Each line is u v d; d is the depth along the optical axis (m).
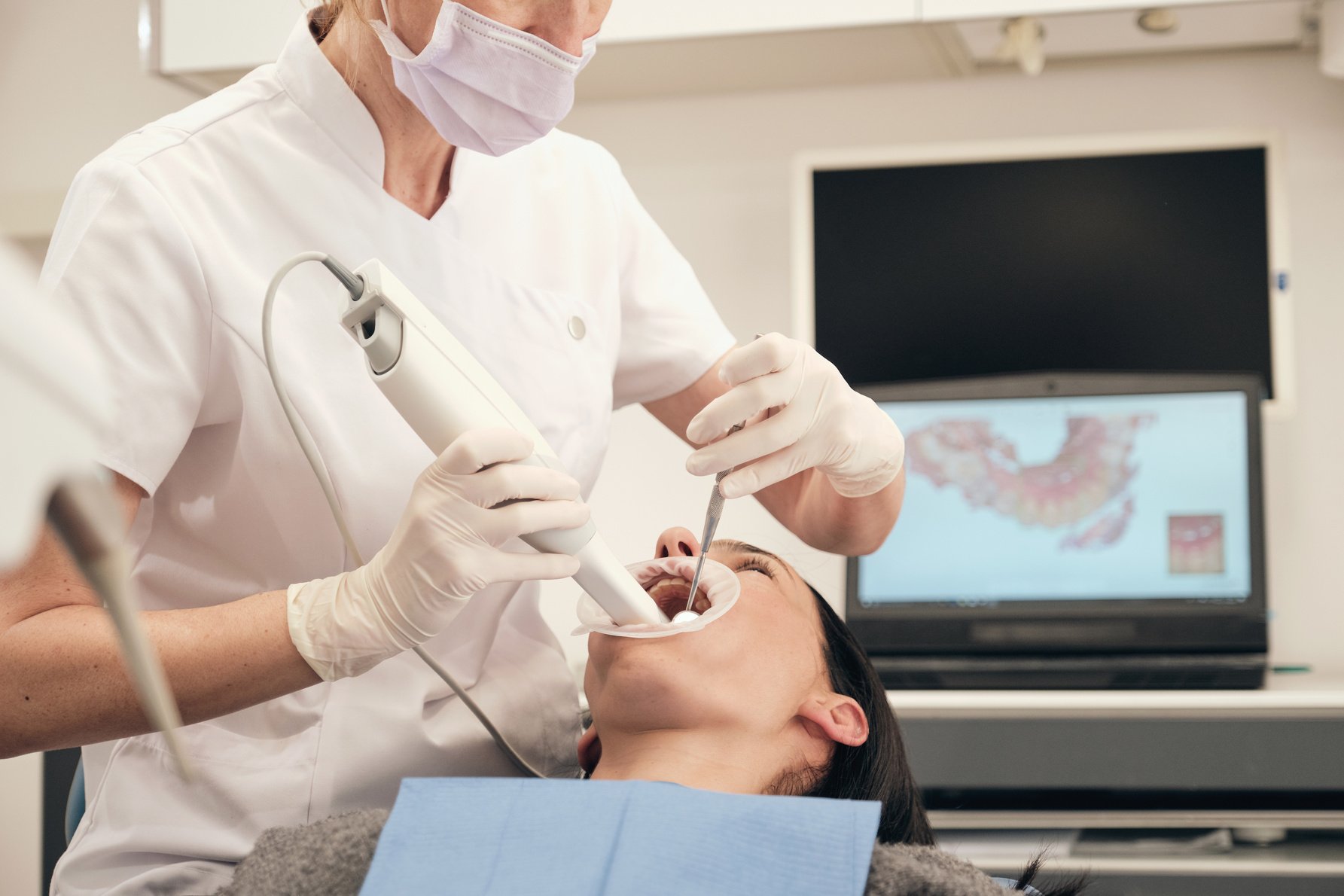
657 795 0.99
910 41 2.32
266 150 1.16
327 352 1.14
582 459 1.30
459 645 1.25
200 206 1.12
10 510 0.29
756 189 2.66
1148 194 2.38
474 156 1.27
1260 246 2.33
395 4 1.05
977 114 2.57
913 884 0.96
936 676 2.19
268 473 1.13
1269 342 2.33
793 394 1.11
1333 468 2.43
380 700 1.19
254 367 1.10
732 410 1.08
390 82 1.16
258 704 1.16
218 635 0.99
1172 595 2.24
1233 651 2.21
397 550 0.99
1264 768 1.86
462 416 0.98
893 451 1.21
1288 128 2.46
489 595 1.26
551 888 0.92
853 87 2.62
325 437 1.12
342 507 1.14
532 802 0.99
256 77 1.21
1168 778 1.88
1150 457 2.28
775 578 1.33
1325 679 2.27
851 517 1.33
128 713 0.97
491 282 1.24
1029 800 2.00
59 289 1.03
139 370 1.04
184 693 0.98
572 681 1.38
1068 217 2.41
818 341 2.48
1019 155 2.41
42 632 0.95
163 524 1.19
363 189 1.17
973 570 2.30
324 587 1.02
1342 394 2.43
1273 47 2.42
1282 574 2.45
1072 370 2.40
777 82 2.59
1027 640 2.26
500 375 1.23
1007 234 2.43
